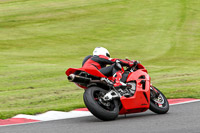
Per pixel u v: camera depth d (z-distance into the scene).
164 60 90.75
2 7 184.75
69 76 21.70
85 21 158.75
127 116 24.48
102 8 182.88
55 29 144.38
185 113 23.53
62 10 178.25
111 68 22.98
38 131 18.67
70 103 33.91
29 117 25.20
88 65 22.64
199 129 17.47
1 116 26.11
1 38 126.12
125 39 128.38
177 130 17.42
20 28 144.25
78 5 189.50
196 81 49.50
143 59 92.94
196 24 153.38
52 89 45.03
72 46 116.88
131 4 190.50
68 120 22.69
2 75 58.38
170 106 28.05
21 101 36.34
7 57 91.94
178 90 40.12
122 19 162.38
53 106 31.73
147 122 20.25
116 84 22.44
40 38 128.50
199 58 94.44
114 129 18.22
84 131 18.00
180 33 137.88
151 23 155.38
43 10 177.88
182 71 65.00
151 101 24.75
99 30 143.75
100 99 21.66
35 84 50.22
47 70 65.38
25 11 175.38
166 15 169.00
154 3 191.75
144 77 24.31
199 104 27.78
